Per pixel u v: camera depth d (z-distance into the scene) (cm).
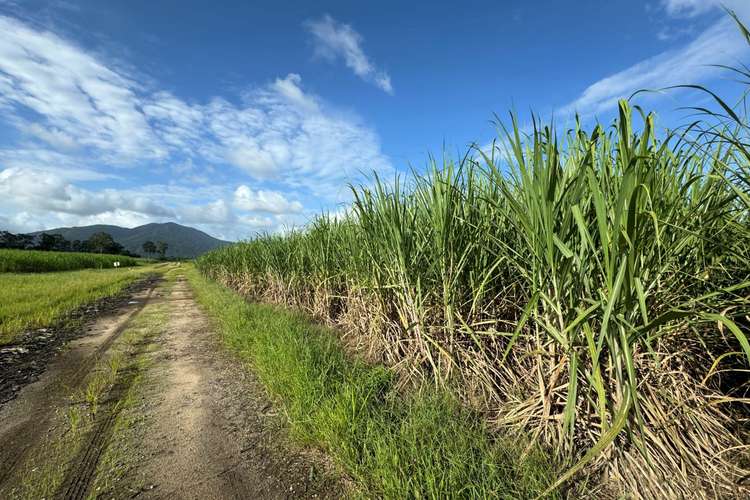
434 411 249
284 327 493
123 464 238
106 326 687
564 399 211
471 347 290
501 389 266
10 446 262
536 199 186
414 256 322
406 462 198
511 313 291
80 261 3212
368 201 358
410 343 336
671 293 194
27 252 2486
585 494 179
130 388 370
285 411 293
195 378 398
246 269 1054
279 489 212
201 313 832
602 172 179
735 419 202
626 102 157
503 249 247
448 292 294
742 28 128
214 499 205
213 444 261
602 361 196
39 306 809
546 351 216
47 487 215
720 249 189
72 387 374
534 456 201
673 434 185
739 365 225
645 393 195
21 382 391
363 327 445
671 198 181
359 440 228
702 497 170
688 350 206
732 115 137
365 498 189
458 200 285
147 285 1652
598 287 192
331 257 561
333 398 274
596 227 188
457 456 195
